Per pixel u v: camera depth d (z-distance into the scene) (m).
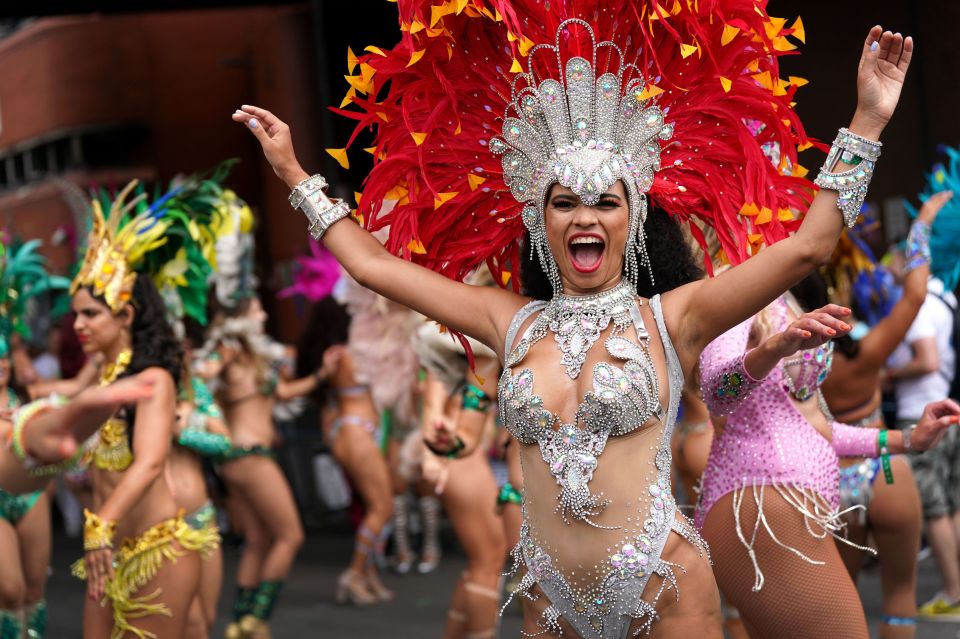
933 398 6.72
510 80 2.85
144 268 5.17
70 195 6.21
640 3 2.76
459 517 5.06
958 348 6.80
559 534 2.69
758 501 3.39
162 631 4.02
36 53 17.88
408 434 7.41
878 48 2.54
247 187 17.14
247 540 6.26
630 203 2.72
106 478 4.08
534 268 3.00
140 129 17.19
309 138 14.54
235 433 6.16
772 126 2.83
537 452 2.72
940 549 6.18
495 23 2.84
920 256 4.41
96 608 4.02
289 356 8.18
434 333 4.99
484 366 4.95
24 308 5.87
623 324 2.69
